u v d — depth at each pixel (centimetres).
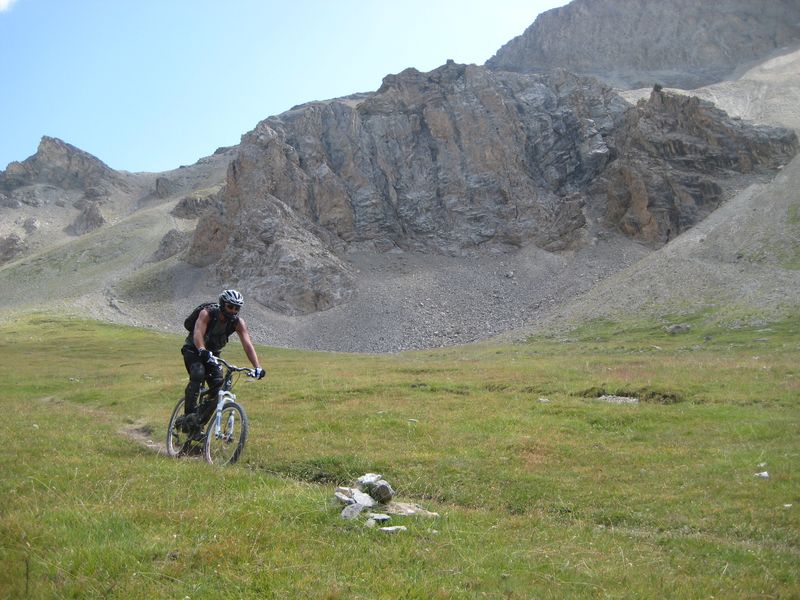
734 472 1405
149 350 10612
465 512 1062
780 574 803
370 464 1452
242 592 661
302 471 1418
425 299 17262
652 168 18200
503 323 15550
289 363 7225
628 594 705
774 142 18700
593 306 12369
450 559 789
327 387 3017
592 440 1798
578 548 878
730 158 18412
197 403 1421
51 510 877
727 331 8906
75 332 14825
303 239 18712
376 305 17038
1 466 1229
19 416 2261
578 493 1254
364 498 996
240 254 18800
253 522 855
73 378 4909
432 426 1955
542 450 1631
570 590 712
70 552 726
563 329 11256
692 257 13262
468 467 1440
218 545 758
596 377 3256
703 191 17400
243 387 3244
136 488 1030
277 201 19338
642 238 17750
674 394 2547
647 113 19512
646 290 12281
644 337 9344
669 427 1966
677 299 11394
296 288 17338
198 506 923
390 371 4344
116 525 820
